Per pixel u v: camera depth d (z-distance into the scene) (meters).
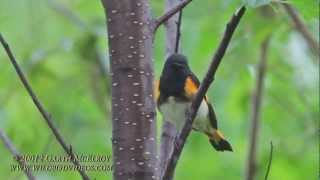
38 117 13.02
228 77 13.59
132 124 5.93
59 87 13.25
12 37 12.78
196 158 15.16
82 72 13.19
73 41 12.90
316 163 13.42
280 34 12.20
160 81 9.27
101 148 13.37
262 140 13.79
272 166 13.77
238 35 11.98
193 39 12.48
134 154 5.91
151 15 6.07
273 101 13.81
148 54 6.00
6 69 12.91
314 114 13.55
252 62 13.15
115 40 5.98
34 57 12.68
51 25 13.10
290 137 13.66
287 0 6.88
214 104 13.98
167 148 7.27
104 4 6.02
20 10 12.64
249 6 5.72
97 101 13.10
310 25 12.23
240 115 14.24
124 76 5.96
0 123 12.77
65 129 13.26
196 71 12.66
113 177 5.94
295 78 13.62
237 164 14.90
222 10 11.87
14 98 12.98
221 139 9.87
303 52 13.43
